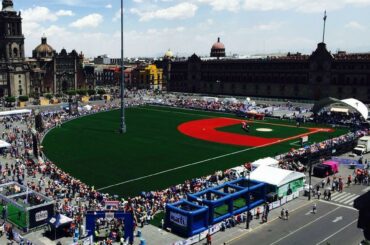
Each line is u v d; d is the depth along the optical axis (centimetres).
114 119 14812
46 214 5425
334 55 18988
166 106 18550
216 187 6184
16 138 10888
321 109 13475
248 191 5556
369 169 8138
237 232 5300
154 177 7769
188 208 5506
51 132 12125
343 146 9725
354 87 17838
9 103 18288
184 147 10312
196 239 5038
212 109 17012
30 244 4700
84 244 4728
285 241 4997
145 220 5609
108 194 6725
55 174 7381
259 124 13700
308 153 8494
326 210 6050
